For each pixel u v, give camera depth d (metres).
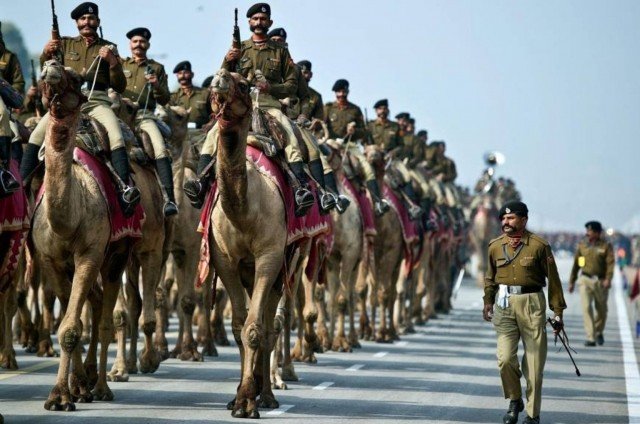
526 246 32.72
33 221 32.97
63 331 32.34
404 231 57.50
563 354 54.75
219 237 32.88
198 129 50.81
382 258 57.22
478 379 43.09
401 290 62.12
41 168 36.44
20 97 35.28
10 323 42.19
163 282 45.16
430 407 36.09
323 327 51.91
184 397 36.25
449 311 82.75
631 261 190.75
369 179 53.75
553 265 32.69
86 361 35.66
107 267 34.88
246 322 32.50
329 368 45.19
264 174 33.28
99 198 32.88
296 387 39.50
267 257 32.78
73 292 32.66
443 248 79.62
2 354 42.31
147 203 38.66
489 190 113.81
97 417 32.03
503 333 32.94
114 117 35.47
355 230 51.12
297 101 40.19
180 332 46.94
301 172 35.44
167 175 39.69
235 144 31.36
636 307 66.75
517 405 33.09
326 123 56.12
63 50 37.31
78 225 32.16
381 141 66.38
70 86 30.41
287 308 40.53
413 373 44.34
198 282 33.09
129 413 32.88
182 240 45.00
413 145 75.44
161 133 40.69
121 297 39.59
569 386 42.38
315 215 38.38
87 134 33.97
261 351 34.69
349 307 53.44
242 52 38.84
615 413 36.41
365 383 41.06
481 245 110.00
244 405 32.59
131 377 40.59
